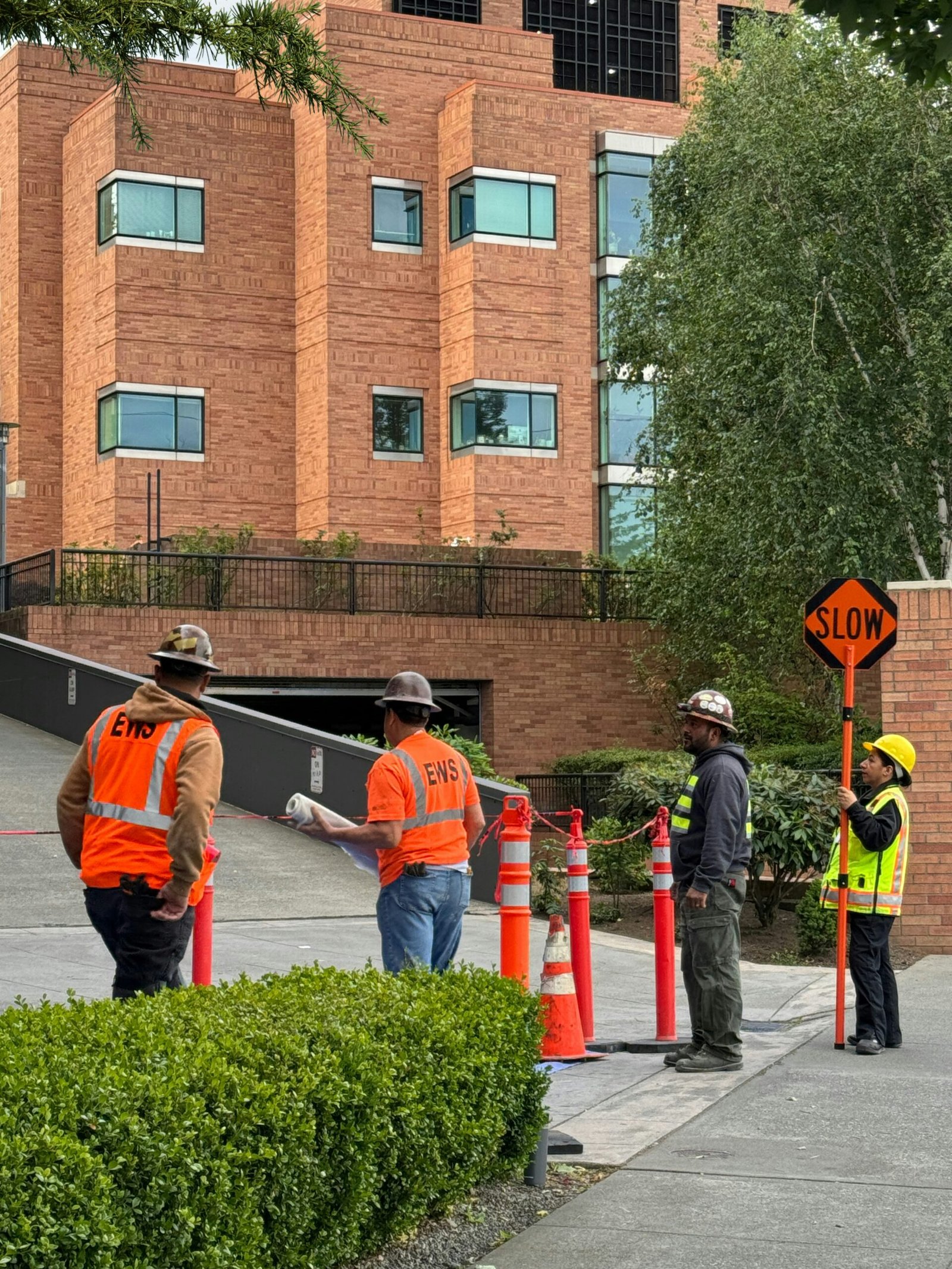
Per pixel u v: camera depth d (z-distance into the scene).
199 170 37.56
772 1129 7.16
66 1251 3.70
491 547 31.73
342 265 37.38
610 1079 8.31
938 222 24.22
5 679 24.45
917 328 23.83
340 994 5.64
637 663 29.44
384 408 37.75
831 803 14.84
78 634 26.03
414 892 7.26
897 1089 7.96
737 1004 8.52
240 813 19.09
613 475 39.19
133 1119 3.99
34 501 39.47
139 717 6.07
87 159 38.12
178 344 37.22
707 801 8.52
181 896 5.95
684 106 31.12
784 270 24.03
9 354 39.91
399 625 28.31
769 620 26.16
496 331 37.56
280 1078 4.66
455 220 38.03
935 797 13.65
